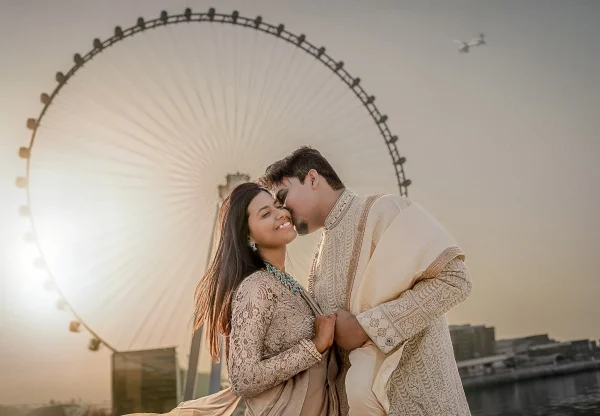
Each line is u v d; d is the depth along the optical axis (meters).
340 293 2.38
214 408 2.96
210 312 2.42
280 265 2.46
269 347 2.20
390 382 2.28
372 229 2.37
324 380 2.29
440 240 2.25
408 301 2.19
